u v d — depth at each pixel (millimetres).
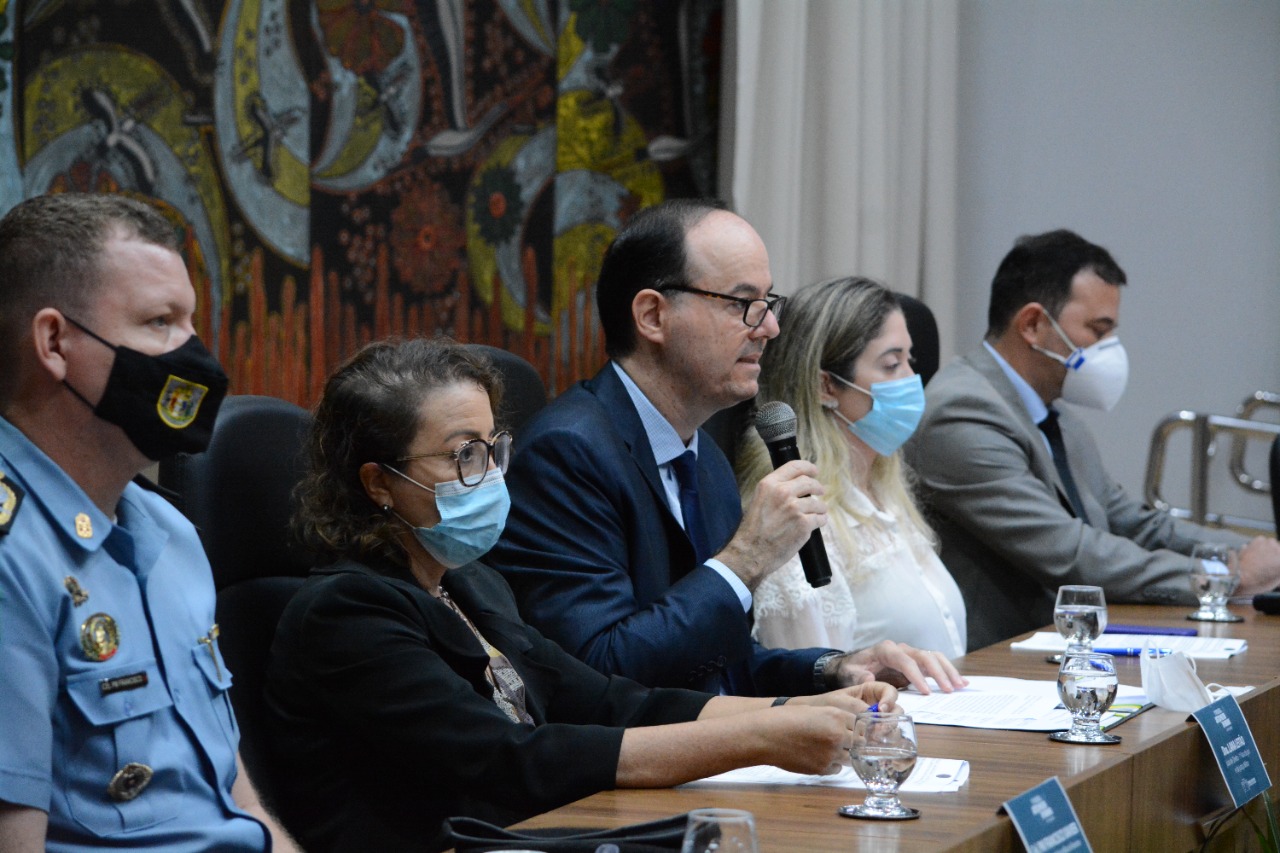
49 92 3904
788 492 3029
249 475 2637
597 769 2217
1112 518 5312
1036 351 4879
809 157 6363
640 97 5785
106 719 1991
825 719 2205
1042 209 7086
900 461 4074
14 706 1879
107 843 1986
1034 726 2576
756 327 3178
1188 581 4445
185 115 4234
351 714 2359
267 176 4465
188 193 4242
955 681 3004
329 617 2393
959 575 4707
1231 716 2705
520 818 2535
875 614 3746
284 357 4523
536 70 5379
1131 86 6902
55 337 1953
